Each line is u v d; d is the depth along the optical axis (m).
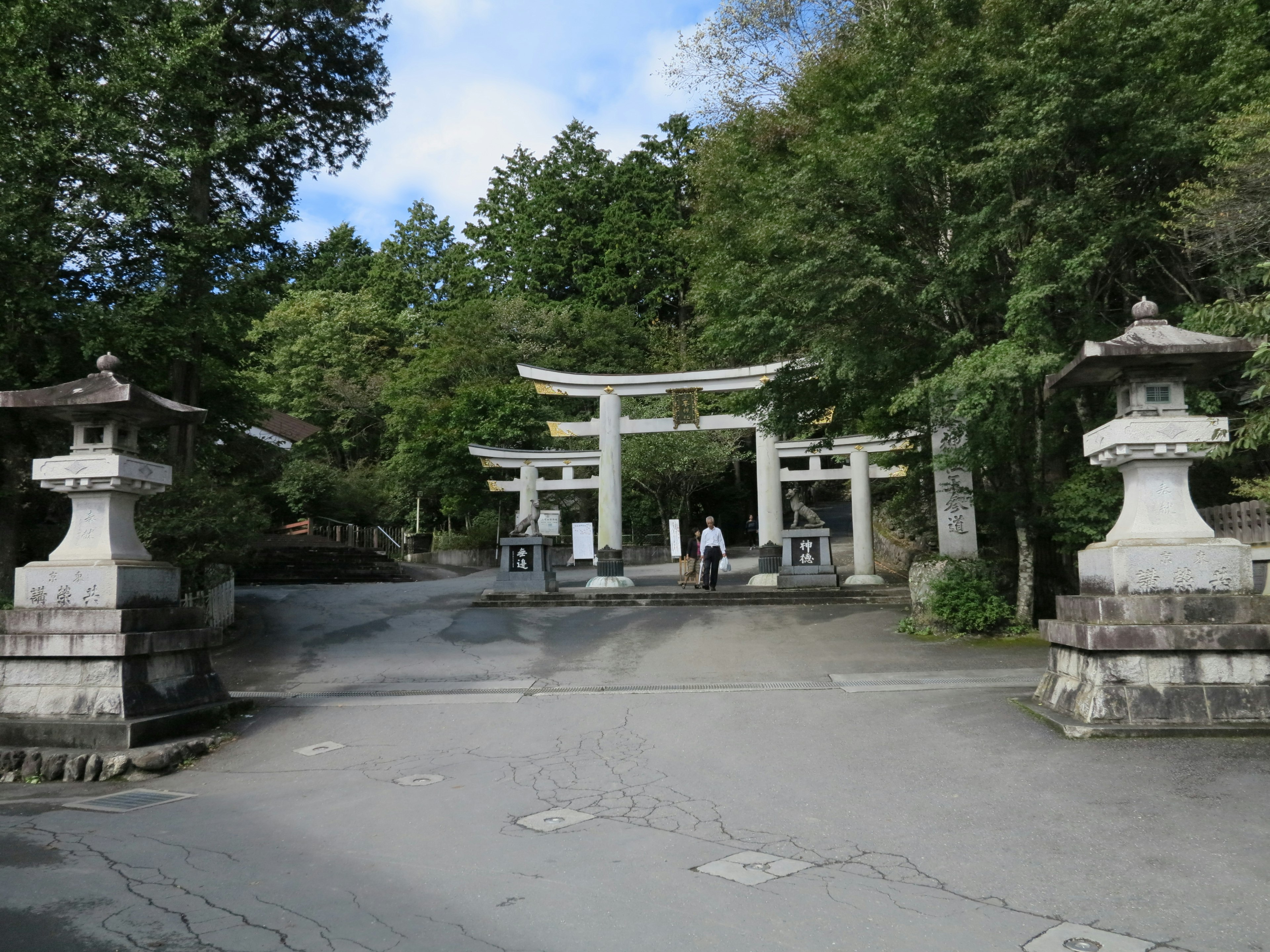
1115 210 10.84
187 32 13.28
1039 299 10.55
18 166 11.26
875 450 22.97
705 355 35.69
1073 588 14.66
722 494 39.78
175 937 4.04
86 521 8.79
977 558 14.50
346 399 39.22
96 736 7.93
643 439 33.62
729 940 3.82
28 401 8.47
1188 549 7.31
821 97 13.47
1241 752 6.31
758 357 14.33
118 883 4.83
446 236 50.53
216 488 14.46
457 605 18.86
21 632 8.46
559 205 44.06
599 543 22.23
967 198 12.03
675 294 41.31
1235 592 7.25
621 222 41.09
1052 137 10.45
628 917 4.11
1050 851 4.77
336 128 17.73
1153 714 7.00
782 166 12.95
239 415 18.61
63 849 5.54
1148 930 3.76
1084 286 11.41
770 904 4.21
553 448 34.69
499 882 4.64
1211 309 7.41
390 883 4.69
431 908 4.31
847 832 5.27
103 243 12.30
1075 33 10.23
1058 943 3.66
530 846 5.23
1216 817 5.09
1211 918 3.85
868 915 4.04
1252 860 4.45
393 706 9.71
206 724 8.92
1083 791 5.73
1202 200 9.65
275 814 6.23
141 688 8.44
